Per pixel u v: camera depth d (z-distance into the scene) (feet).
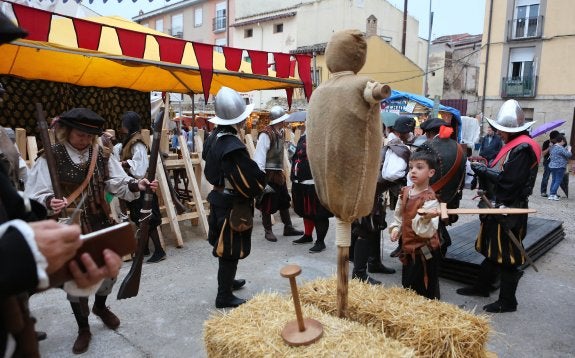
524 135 11.50
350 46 5.63
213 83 26.53
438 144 11.96
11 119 22.88
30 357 3.39
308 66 23.47
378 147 5.62
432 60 96.94
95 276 3.43
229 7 97.14
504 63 71.05
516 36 69.46
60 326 10.82
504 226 11.01
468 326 6.54
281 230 20.39
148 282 13.71
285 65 22.88
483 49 73.56
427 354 6.23
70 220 7.41
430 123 13.92
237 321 6.51
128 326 10.82
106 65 22.98
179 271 14.70
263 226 19.58
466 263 13.69
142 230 9.64
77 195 9.32
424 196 8.94
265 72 21.39
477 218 24.00
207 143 11.77
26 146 17.01
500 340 10.23
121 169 10.37
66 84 24.93
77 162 9.31
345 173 5.54
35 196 8.94
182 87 27.86
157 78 25.79
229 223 11.04
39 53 20.15
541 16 66.18
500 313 11.68
